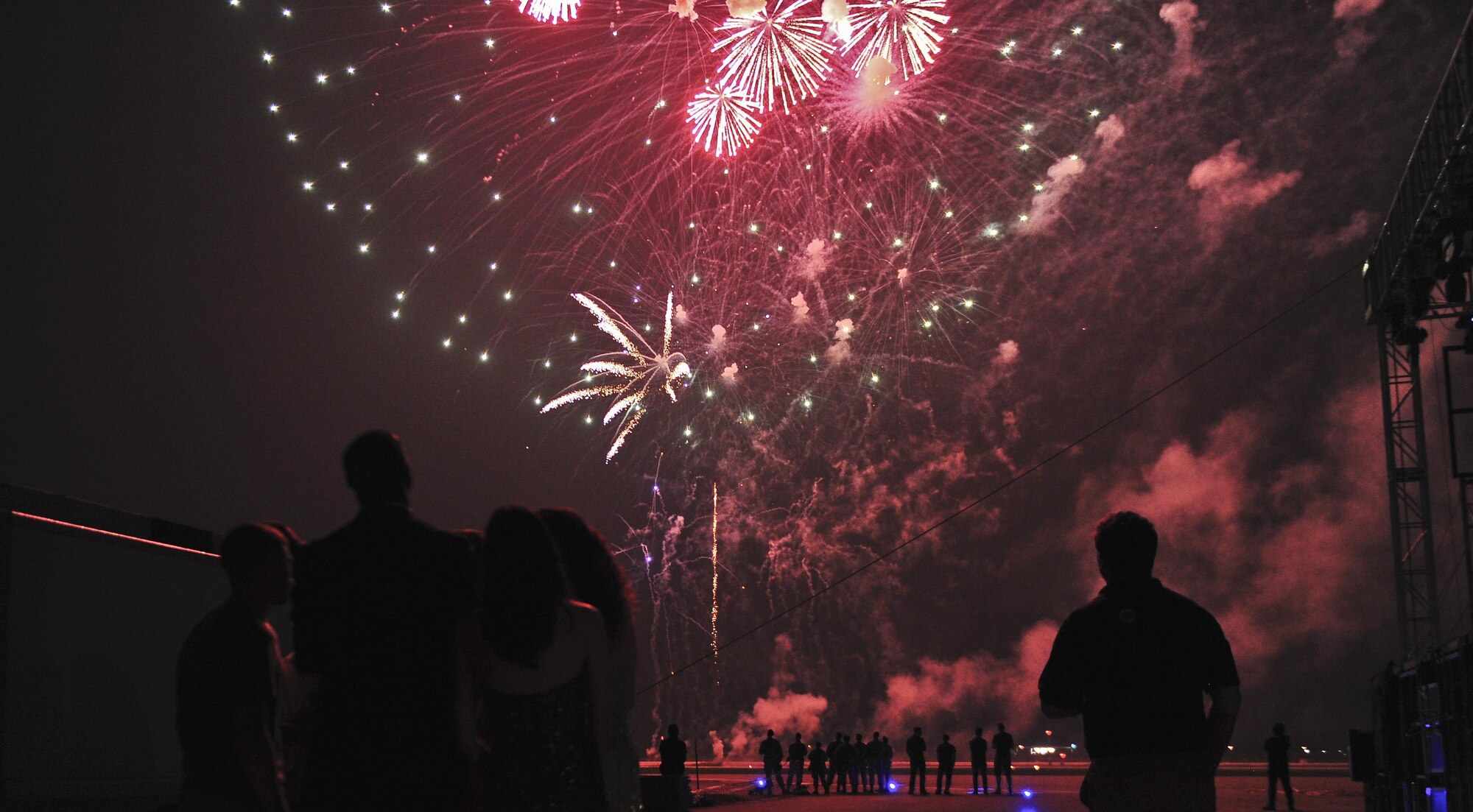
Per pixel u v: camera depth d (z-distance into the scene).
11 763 5.18
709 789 29.22
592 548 4.05
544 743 3.52
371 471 3.62
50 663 5.51
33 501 5.47
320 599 3.45
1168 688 3.71
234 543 4.05
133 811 5.96
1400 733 13.02
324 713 3.40
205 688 3.87
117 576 6.07
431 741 3.39
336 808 3.31
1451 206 14.35
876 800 23.12
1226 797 22.95
